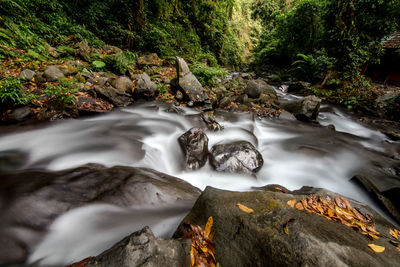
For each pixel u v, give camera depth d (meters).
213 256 1.45
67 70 5.76
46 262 1.60
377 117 8.58
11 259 1.54
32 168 2.73
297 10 15.11
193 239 1.54
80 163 2.97
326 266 1.18
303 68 14.66
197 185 3.40
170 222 2.04
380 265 1.26
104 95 5.48
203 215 1.75
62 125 4.26
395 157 4.94
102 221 1.99
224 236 1.53
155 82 7.38
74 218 1.93
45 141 3.58
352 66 10.83
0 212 1.75
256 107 7.56
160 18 13.40
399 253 1.46
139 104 6.15
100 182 2.34
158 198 2.33
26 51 6.22
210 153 3.96
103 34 9.71
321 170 4.36
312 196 2.04
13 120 3.92
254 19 29.52
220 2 18.84
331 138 6.02
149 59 9.27
